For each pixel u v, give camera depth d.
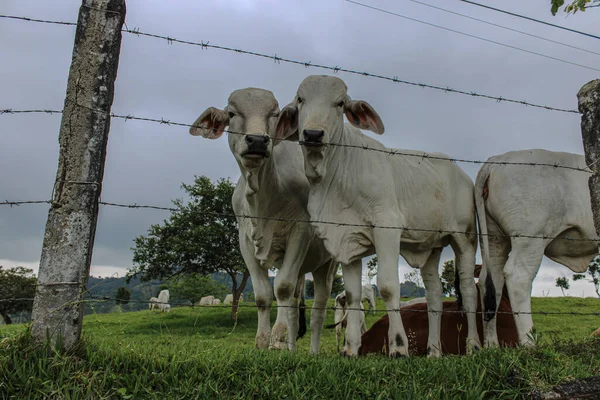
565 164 5.71
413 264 6.27
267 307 5.91
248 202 5.60
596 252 5.80
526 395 3.53
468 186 6.66
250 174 5.25
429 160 6.43
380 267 5.30
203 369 3.49
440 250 6.72
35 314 3.22
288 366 3.82
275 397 3.28
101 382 3.07
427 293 6.63
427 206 6.09
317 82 5.42
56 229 3.29
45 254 3.27
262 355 4.11
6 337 3.25
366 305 19.41
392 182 5.64
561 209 5.57
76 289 3.26
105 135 3.45
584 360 4.24
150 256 18.20
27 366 3.05
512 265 5.54
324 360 4.13
